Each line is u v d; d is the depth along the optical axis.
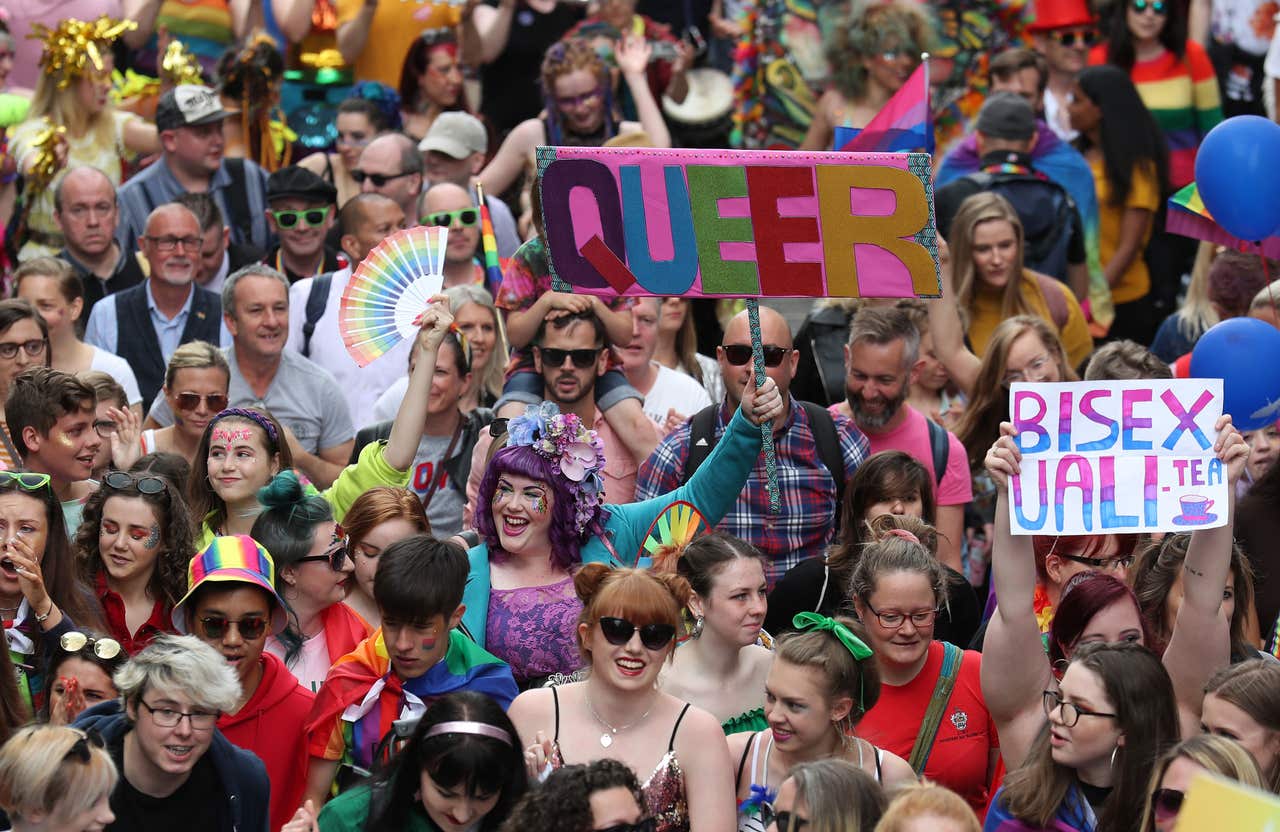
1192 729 22.28
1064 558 25.66
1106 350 30.06
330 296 36.19
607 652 21.11
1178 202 32.12
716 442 28.83
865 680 21.55
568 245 25.44
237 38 46.09
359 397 35.78
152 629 25.02
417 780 19.83
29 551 23.61
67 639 22.33
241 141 42.50
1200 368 27.62
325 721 22.91
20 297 33.66
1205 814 15.59
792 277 25.38
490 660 23.45
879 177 25.20
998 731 22.50
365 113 42.31
